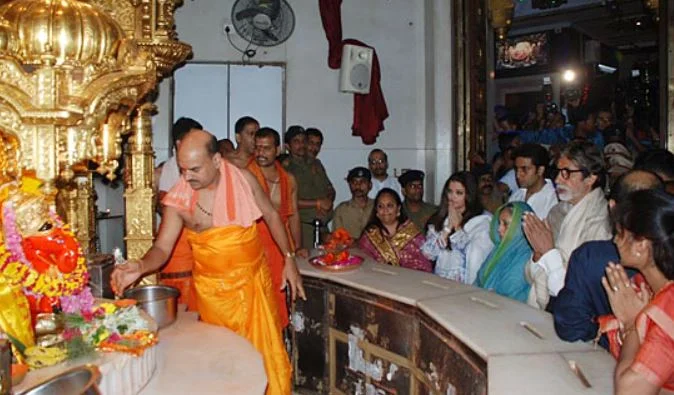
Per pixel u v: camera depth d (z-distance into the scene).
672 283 1.61
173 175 4.26
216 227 2.91
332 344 3.46
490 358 1.94
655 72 11.31
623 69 12.59
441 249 3.60
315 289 3.54
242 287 2.96
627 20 10.71
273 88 6.42
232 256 2.93
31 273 1.96
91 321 2.13
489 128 8.49
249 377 2.22
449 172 6.58
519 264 3.04
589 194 2.76
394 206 3.96
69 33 2.31
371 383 3.14
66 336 2.00
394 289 2.97
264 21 6.29
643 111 10.71
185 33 6.25
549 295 2.71
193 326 2.88
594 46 11.91
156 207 4.43
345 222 5.11
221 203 2.92
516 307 2.57
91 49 2.36
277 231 3.27
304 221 5.36
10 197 2.06
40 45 2.29
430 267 3.90
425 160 6.75
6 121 2.19
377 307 3.05
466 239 3.46
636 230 1.67
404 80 6.72
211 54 6.29
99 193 5.38
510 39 12.05
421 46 6.73
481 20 6.82
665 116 5.71
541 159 3.61
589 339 2.09
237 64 6.34
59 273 2.04
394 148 6.73
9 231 1.96
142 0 3.89
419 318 2.72
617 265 1.85
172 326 2.88
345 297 3.31
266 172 4.09
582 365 1.88
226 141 4.64
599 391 1.68
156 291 2.94
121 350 2.02
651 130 8.86
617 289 1.83
